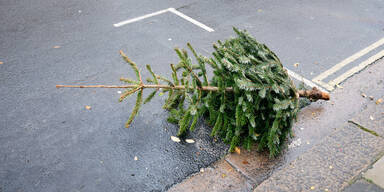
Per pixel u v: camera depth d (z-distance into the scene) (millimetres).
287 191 3602
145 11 7516
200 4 7934
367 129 4434
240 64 3912
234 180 3744
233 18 7336
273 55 4309
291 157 4047
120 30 6707
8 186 3576
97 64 5672
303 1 8273
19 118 4484
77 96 4941
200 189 3635
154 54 6004
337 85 5324
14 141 4133
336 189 3619
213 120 4344
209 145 4184
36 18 6949
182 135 4309
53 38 6309
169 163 3928
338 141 4254
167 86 3771
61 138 4215
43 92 4980
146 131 4363
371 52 6246
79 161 3914
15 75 5285
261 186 3662
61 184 3635
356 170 3838
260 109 4004
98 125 4438
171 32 6727
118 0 7977
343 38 6695
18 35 6324
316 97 4555
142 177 3748
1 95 4859
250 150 4129
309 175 3793
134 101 4902
